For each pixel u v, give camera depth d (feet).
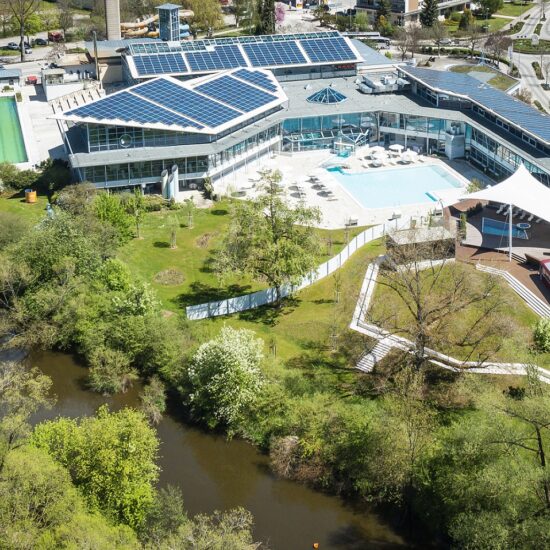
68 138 534.37
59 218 424.46
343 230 477.77
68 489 262.47
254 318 402.11
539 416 265.75
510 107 561.02
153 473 292.81
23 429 281.74
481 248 446.19
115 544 252.62
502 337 363.97
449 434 291.99
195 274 436.35
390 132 597.52
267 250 391.45
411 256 397.80
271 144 578.25
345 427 318.24
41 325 391.65
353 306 402.93
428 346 362.53
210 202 511.40
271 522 301.02
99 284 399.44
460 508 277.03
